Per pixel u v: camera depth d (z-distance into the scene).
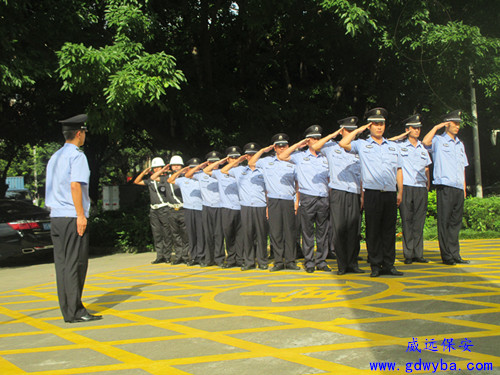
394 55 11.55
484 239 10.32
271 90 13.34
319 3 10.16
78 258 4.98
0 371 3.54
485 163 22.66
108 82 9.66
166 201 9.52
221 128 12.02
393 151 6.64
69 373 3.44
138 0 10.60
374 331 4.01
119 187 19.91
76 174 4.91
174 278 7.52
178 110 11.61
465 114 12.27
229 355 3.63
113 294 6.34
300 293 5.70
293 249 7.62
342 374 3.12
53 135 17.03
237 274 7.54
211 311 5.07
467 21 11.91
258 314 4.80
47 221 10.52
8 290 7.29
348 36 11.56
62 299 4.96
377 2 9.73
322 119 13.18
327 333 4.03
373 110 6.70
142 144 18.88
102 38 11.04
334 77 13.84
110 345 4.07
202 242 8.99
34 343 4.27
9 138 17.00
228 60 13.72
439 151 7.26
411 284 5.86
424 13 10.51
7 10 9.46
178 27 12.75
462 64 11.18
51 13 9.93
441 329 3.96
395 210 6.57
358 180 6.91
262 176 7.93
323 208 7.23
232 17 12.53
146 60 9.37
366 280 6.29
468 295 5.12
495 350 3.42
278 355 3.56
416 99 12.65
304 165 7.22
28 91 13.79
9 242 9.94
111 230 12.29
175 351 3.80
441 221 7.25
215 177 8.55
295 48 13.32
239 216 8.48
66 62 9.09
